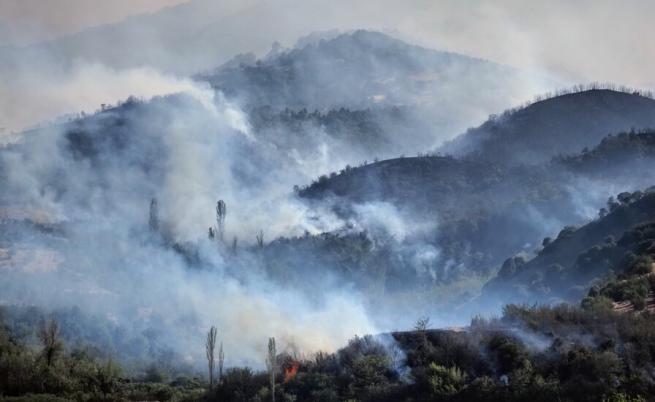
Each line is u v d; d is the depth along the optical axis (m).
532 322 126.00
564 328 122.75
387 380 117.44
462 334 124.19
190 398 135.62
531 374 109.38
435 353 119.88
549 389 104.81
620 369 107.25
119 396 144.25
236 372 132.75
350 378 119.19
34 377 143.00
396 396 112.06
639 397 99.25
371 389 114.25
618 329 119.38
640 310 133.25
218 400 127.50
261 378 128.12
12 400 131.25
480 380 109.06
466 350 118.25
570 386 104.56
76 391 143.25
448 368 115.44
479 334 123.06
